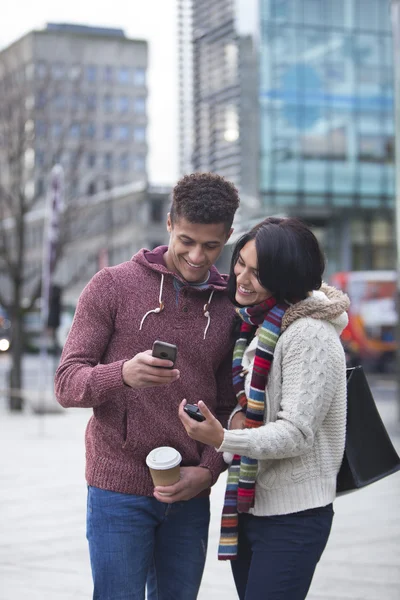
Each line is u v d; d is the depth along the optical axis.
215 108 13.42
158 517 3.24
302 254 2.98
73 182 21.08
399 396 14.60
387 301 32.47
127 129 78.00
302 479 3.00
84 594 5.27
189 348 3.22
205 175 3.11
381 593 5.17
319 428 3.03
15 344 18.92
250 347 3.09
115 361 3.20
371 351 32.44
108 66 76.75
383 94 40.53
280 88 39.03
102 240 35.38
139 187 63.31
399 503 7.95
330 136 39.94
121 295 3.21
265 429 2.88
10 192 20.41
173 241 3.17
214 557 6.09
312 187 39.78
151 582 3.47
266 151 38.97
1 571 5.78
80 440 13.34
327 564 5.85
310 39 39.31
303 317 2.97
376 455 3.17
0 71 20.56
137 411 3.19
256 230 3.05
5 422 16.42
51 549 6.38
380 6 40.16
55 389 3.18
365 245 45.31
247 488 3.01
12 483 9.23
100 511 3.21
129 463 3.19
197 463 3.26
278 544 3.02
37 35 28.95
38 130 20.80
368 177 40.56
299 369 2.92
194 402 3.23
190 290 3.23
